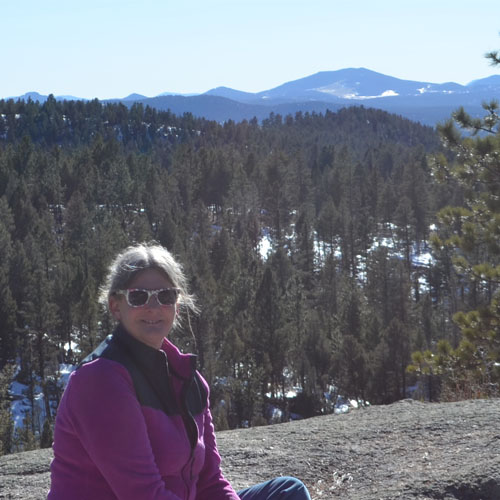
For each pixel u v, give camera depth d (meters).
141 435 2.15
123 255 2.33
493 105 14.58
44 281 78.19
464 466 4.05
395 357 52.69
